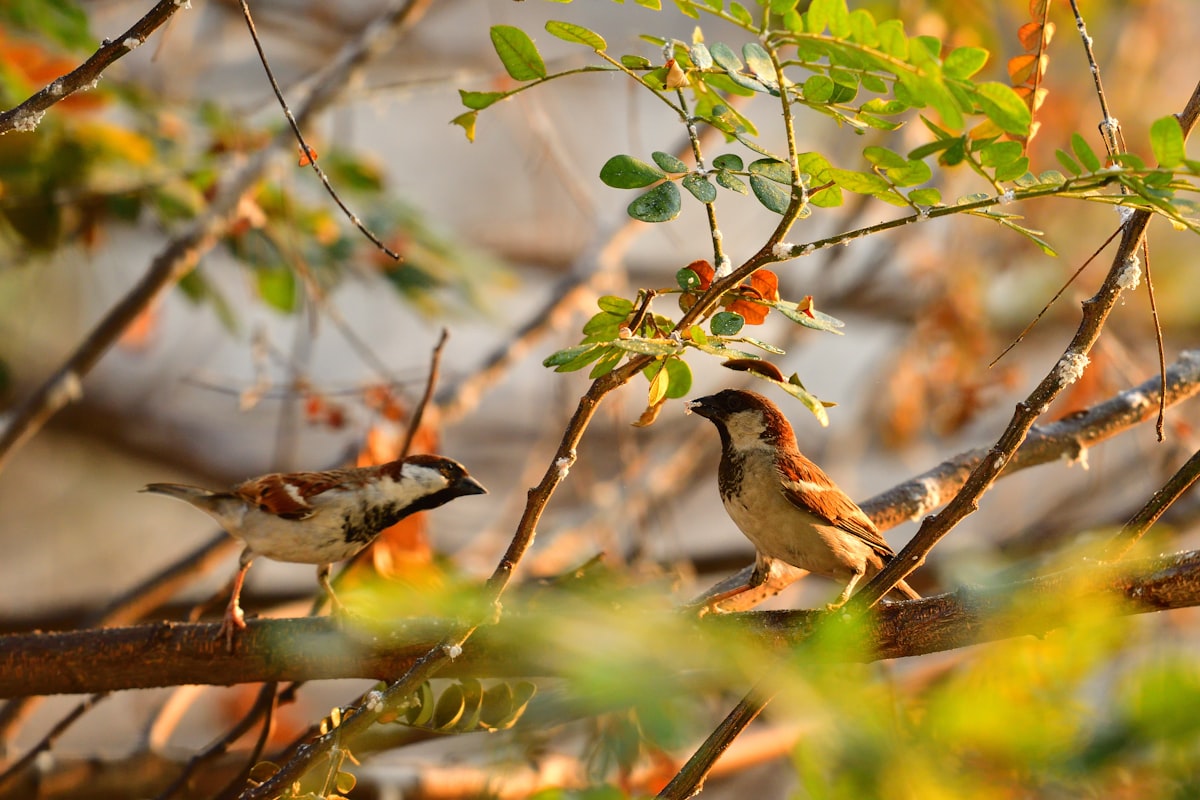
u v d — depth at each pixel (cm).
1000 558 1380
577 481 1750
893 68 507
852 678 418
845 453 1733
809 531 916
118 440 2120
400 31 1256
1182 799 316
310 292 1236
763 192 562
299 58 2023
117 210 1207
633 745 805
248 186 1154
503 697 704
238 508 859
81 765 1001
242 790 819
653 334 616
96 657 762
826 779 336
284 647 761
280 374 1884
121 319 1103
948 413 1521
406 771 1019
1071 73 1775
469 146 2347
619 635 376
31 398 1095
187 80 1756
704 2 538
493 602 581
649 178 562
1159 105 1838
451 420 1356
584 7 2095
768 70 533
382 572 949
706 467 1942
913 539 612
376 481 867
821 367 2102
